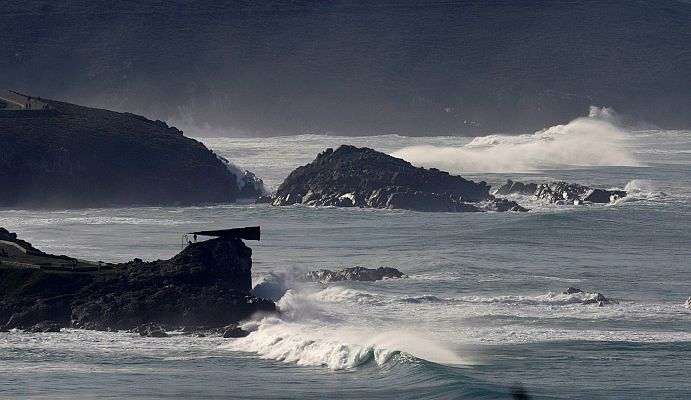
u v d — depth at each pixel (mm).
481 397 158375
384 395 160125
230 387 163875
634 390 165375
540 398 160500
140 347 187625
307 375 171125
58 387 163250
